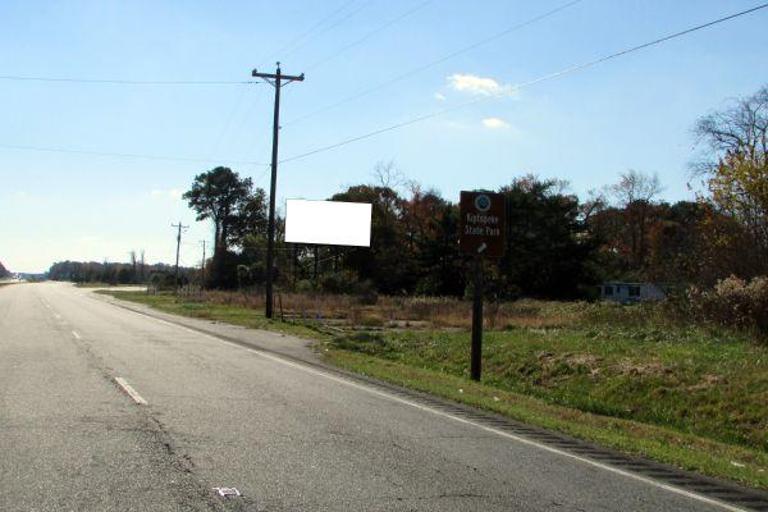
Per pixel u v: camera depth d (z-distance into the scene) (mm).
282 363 17016
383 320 35594
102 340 20719
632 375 15094
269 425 9203
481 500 6309
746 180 31812
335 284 62688
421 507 6012
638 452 9039
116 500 5855
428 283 76125
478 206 17188
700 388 13641
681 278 32062
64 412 9469
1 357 15680
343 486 6539
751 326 19328
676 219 89812
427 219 83875
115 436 8148
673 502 6699
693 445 10359
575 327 24703
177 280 95875
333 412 10484
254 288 70062
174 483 6391
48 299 58344
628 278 80438
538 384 16547
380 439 8734
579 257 75812
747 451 10250
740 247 30094
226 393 11734
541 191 76188
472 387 14875
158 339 21891
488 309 39188
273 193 35688
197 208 118500
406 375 16062
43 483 6281
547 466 7844
